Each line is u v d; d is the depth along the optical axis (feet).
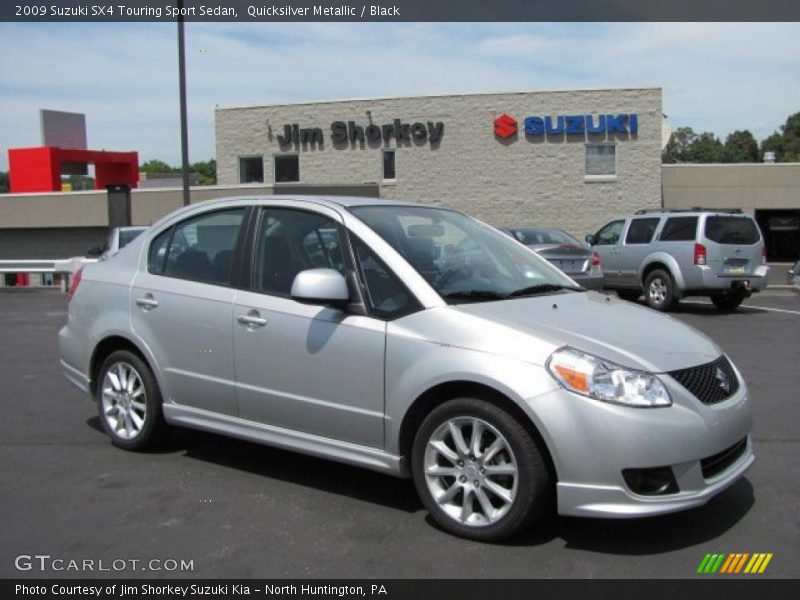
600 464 11.89
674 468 12.03
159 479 16.24
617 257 49.96
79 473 16.66
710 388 12.97
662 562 12.20
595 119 84.53
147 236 18.53
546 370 12.28
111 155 99.55
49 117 110.11
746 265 45.06
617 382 12.09
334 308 14.55
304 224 15.80
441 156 87.04
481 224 18.04
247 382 15.70
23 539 13.28
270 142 90.94
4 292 67.56
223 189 81.97
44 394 24.50
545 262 17.66
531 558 12.35
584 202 85.51
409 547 12.81
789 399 23.08
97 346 18.53
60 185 95.20
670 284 46.14
